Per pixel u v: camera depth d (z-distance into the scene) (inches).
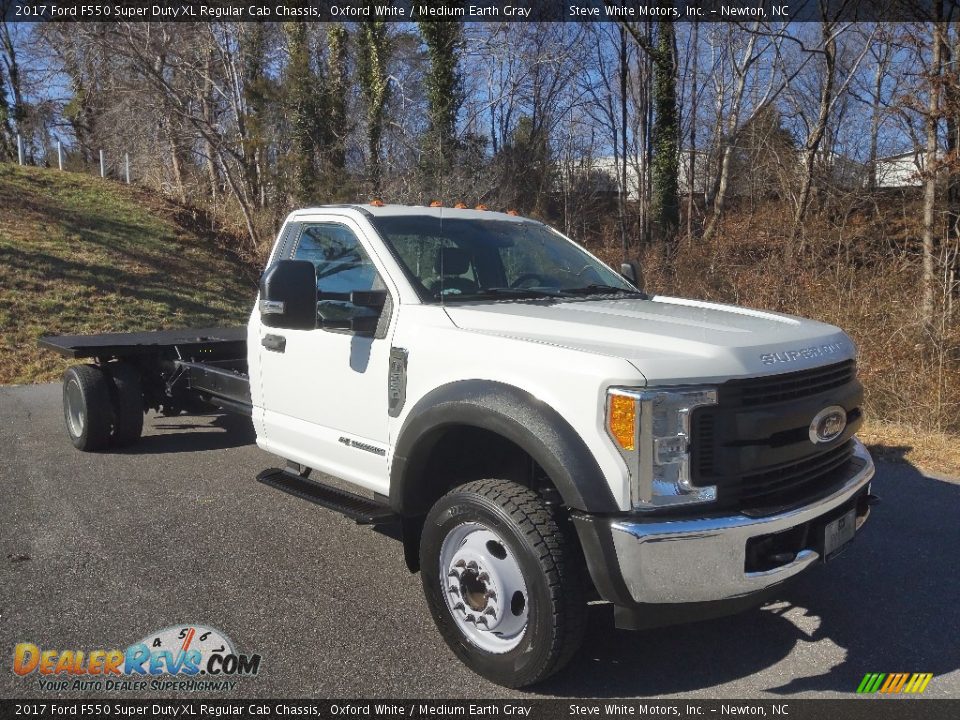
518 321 142.2
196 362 266.8
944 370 316.8
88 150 1418.6
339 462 171.2
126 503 221.0
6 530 198.7
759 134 876.6
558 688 132.3
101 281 666.2
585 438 119.5
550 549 120.7
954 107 427.5
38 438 297.4
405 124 948.0
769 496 125.8
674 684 134.0
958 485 241.4
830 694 131.3
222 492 231.6
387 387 154.7
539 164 1045.2
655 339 127.2
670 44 820.6
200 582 170.1
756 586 119.6
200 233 938.7
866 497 147.9
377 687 131.7
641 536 113.7
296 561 182.4
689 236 653.3
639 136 1019.3
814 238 459.2
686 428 117.0
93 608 157.6
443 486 150.9
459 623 136.0
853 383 143.0
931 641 149.1
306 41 949.8
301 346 177.5
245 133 953.5
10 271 627.8
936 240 441.4
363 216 171.8
